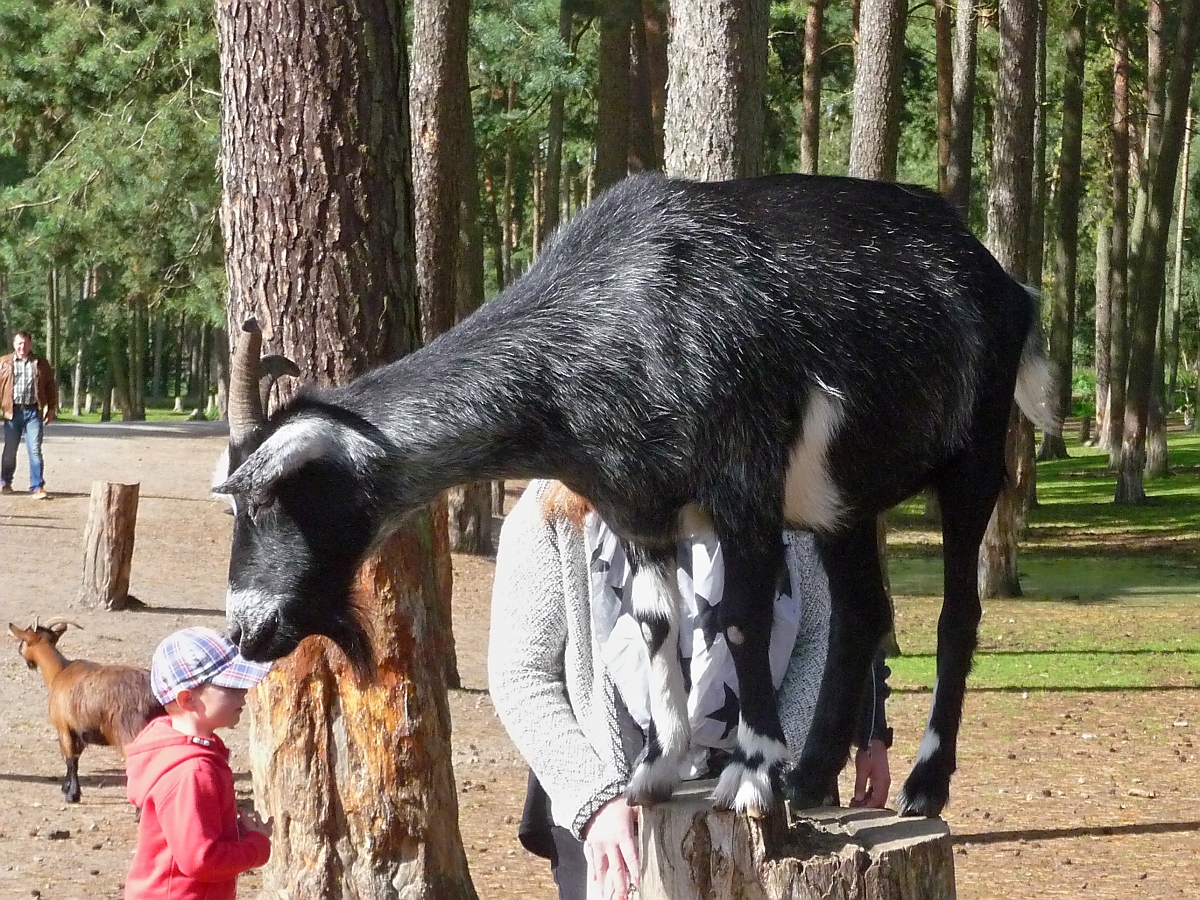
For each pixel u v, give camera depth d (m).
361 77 4.94
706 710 3.12
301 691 5.03
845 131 32.16
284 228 4.93
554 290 3.04
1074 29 26.59
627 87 16.95
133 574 14.45
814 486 2.92
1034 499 25.30
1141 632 13.84
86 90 19.64
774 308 2.88
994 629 14.02
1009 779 8.58
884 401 2.92
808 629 3.25
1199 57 32.75
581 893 3.44
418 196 11.87
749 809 2.78
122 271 28.59
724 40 6.58
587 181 31.44
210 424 41.88
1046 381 3.36
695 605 3.13
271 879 5.17
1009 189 15.01
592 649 3.11
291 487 3.03
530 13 17.72
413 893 5.09
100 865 6.47
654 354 2.89
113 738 7.39
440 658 5.18
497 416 2.97
